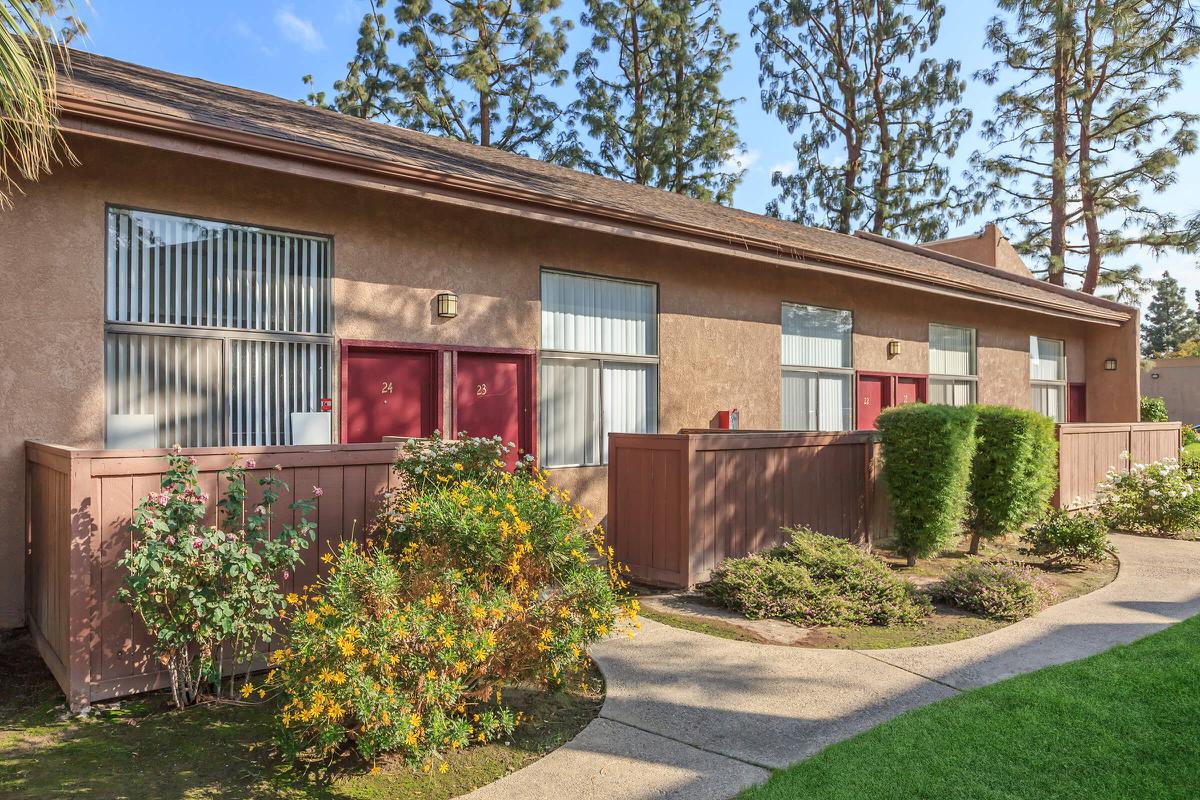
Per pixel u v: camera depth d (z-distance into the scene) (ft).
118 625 13.66
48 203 18.53
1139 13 81.00
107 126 17.08
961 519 28.40
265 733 12.73
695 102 96.43
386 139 27.37
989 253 67.05
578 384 29.48
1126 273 83.35
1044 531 27.76
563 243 28.71
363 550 15.98
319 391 22.79
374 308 23.82
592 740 12.43
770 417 36.29
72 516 13.17
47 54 15.17
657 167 95.25
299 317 22.49
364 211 23.68
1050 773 10.87
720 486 23.29
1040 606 20.84
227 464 14.69
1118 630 18.65
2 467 17.92
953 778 10.71
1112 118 84.07
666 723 13.10
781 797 10.23
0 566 17.88
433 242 25.20
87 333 18.98
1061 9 81.76
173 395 20.39
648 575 23.39
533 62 93.20
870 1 99.66
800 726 12.95
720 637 18.11
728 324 34.65
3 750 12.03
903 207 100.73
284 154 19.61
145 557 12.59
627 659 16.46
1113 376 59.41
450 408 25.50
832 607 19.58
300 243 22.63
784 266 34.04
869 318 41.73
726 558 22.54
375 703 10.77
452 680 12.07
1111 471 36.22
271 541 14.25
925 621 19.62
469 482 15.58
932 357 45.98
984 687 14.46
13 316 18.10
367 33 91.40
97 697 13.43
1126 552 29.25
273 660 11.87
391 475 17.16
